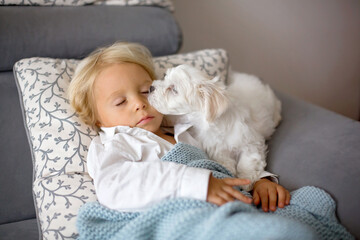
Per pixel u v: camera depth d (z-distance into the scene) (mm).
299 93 2918
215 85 1307
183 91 1278
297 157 1312
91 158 1158
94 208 1012
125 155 1136
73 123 1266
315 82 2908
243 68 2697
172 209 941
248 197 1042
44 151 1222
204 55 1650
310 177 1207
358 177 1104
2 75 1473
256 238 830
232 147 1371
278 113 1618
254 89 1572
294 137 1433
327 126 1419
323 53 2814
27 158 1437
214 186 996
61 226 1088
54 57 1516
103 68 1287
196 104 1296
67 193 1138
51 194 1138
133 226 921
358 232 1019
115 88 1242
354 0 2689
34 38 1458
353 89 3027
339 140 1298
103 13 1611
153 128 1285
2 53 1424
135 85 1275
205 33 2492
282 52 2719
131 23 1635
